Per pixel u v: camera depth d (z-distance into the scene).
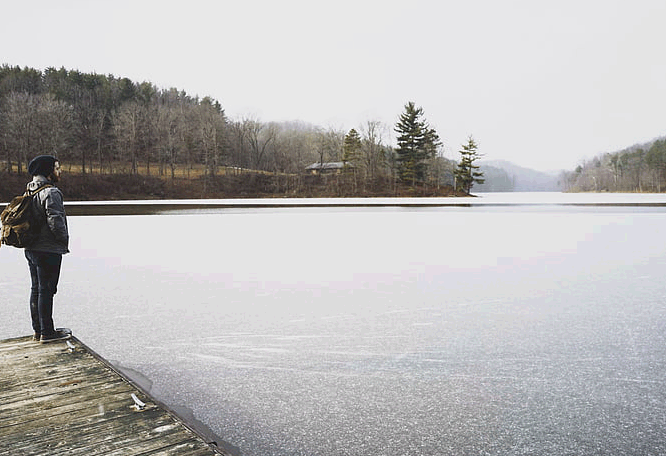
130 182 69.44
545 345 5.52
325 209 37.59
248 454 3.23
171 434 2.91
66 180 64.56
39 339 4.84
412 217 28.03
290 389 4.34
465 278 9.70
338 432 3.55
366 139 83.25
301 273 10.31
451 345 5.55
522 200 60.44
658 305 7.35
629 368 4.79
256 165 100.00
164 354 5.26
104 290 8.59
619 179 142.12
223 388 4.36
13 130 69.50
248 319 6.67
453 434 3.51
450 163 94.88
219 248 14.51
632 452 3.24
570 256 12.65
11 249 14.53
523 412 3.86
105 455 2.65
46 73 114.88
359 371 4.77
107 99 104.75
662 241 15.89
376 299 7.90
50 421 3.07
